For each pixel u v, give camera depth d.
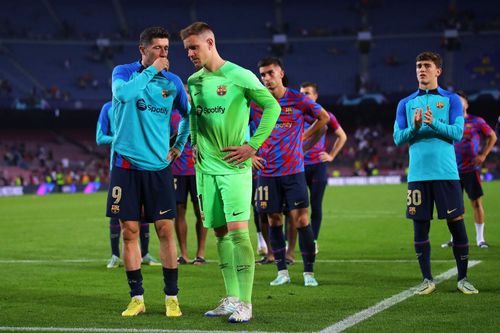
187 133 12.55
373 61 99.31
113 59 101.06
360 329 10.58
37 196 70.06
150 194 12.09
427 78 14.36
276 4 107.81
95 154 95.38
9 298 13.96
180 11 106.75
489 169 84.19
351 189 65.62
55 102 88.12
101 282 16.11
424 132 14.04
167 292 12.13
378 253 20.81
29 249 23.38
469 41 98.50
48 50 100.00
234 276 12.40
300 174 15.52
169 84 12.11
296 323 11.13
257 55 101.38
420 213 14.02
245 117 12.02
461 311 11.90
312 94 20.92
